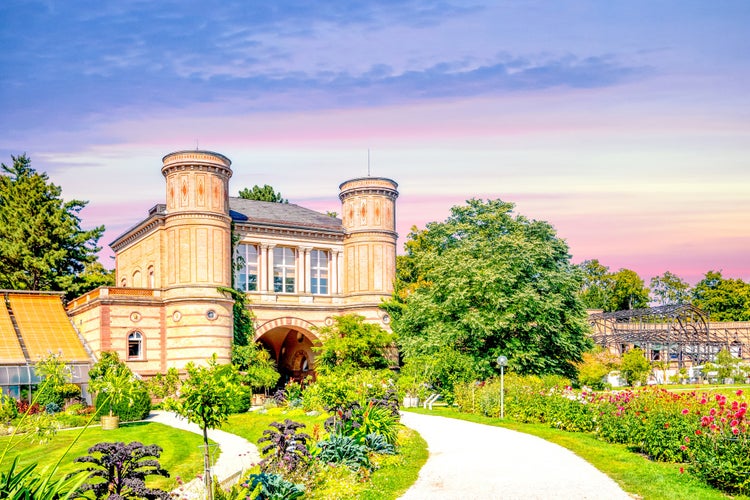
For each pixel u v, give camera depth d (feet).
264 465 48.08
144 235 153.58
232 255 154.40
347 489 46.91
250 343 145.89
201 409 41.96
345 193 171.53
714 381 208.03
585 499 45.88
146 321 138.41
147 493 34.73
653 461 57.00
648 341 220.02
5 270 171.73
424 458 63.00
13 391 120.98
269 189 274.98
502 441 72.79
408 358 134.31
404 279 223.92
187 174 140.05
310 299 162.81
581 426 78.43
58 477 57.67
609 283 393.70
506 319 120.47
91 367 131.03
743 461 45.24
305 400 105.81
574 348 131.85
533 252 130.72
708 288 359.25
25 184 178.19
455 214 154.10
